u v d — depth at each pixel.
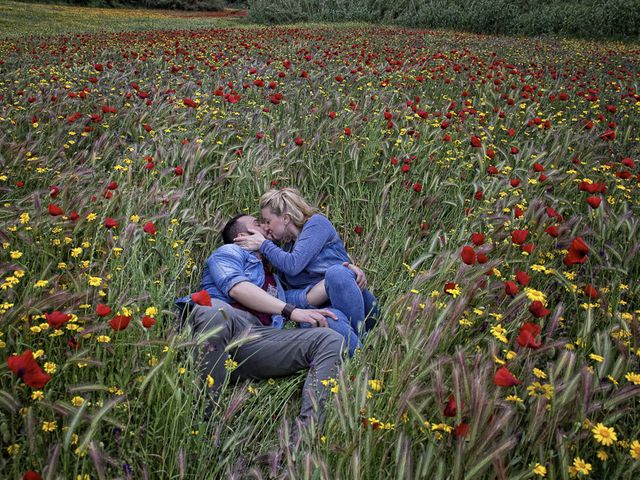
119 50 10.72
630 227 3.02
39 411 1.92
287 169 4.42
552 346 1.88
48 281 2.25
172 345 1.88
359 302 3.01
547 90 7.37
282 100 5.73
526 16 22.23
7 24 23.08
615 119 6.12
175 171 3.73
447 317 2.12
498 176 4.12
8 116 4.97
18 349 1.98
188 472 2.06
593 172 4.27
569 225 2.96
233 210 4.00
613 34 20.16
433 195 4.07
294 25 26.14
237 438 2.25
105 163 4.45
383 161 4.55
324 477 1.65
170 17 37.16
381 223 3.80
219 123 4.95
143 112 5.21
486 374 1.70
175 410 1.95
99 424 1.82
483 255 2.34
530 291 2.09
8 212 2.82
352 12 27.92
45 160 3.89
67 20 27.44
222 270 2.96
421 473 1.63
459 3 25.41
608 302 2.53
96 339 2.13
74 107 5.51
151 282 2.61
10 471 1.71
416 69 8.48
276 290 3.23
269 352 2.68
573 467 1.62
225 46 11.81
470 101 6.35
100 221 2.99
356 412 1.84
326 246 3.35
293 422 2.48
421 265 3.56
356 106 5.57
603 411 1.89
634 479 1.68
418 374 1.88
